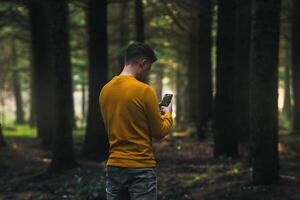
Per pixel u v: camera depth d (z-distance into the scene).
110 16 24.28
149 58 3.98
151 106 3.81
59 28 11.45
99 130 13.34
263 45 8.01
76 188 9.47
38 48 18.12
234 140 12.76
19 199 9.29
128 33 23.59
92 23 13.38
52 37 11.52
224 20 12.46
